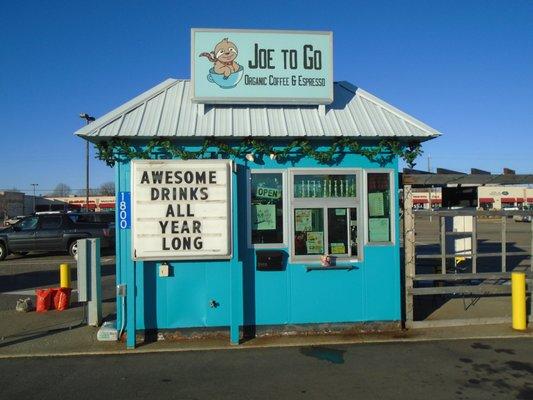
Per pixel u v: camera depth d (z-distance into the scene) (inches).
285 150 280.2
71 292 414.6
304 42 290.4
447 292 304.0
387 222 292.8
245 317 281.9
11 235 727.7
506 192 2253.9
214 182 272.2
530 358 241.9
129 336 263.4
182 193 270.7
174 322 277.4
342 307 287.0
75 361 245.4
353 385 208.7
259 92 287.0
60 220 754.2
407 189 300.5
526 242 871.7
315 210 288.2
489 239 943.7
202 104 288.4
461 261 434.9
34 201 3176.7
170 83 310.5
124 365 238.1
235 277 270.1
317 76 290.2
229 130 273.4
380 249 290.4
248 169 282.8
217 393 201.9
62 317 341.1
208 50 285.9
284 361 240.5
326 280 286.2
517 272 306.5
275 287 283.1
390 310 291.0
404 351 254.4
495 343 267.9
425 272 456.8
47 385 212.8
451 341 272.1
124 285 267.4
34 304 391.9
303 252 286.5
